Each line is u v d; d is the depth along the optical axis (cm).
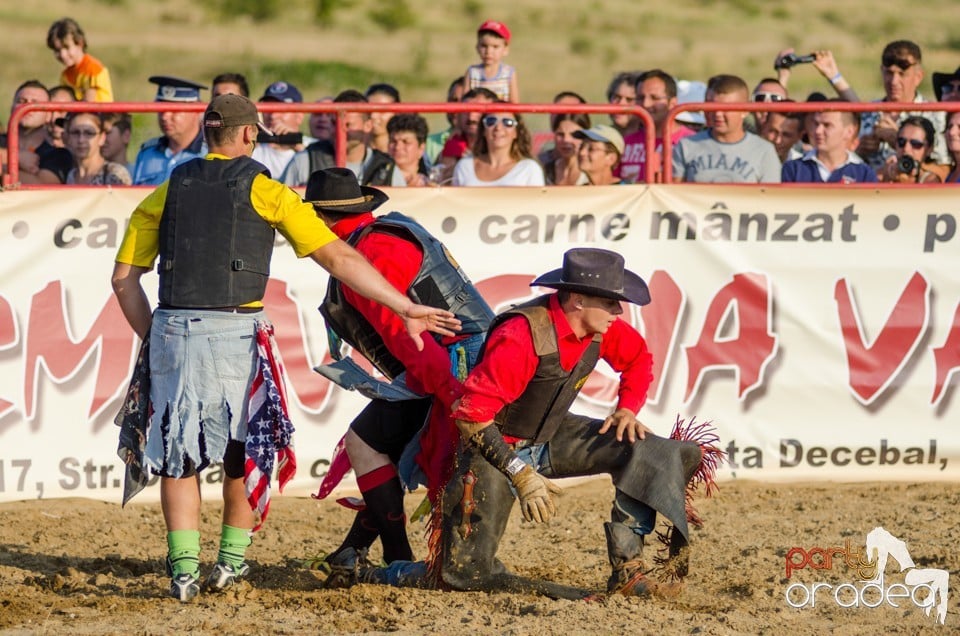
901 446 2681
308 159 2927
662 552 2191
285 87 3344
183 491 1866
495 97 3241
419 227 1973
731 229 2661
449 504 1873
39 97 3516
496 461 1778
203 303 1788
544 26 12500
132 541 2308
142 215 1836
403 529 2000
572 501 2606
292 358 2597
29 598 1869
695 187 2652
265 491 1805
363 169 2944
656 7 13225
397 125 3141
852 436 2678
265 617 1777
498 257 2623
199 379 1791
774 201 2661
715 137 3055
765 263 2664
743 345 2662
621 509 1875
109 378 2552
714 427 2664
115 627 1728
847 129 3061
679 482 1839
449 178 3316
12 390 2516
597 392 2639
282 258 2594
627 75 3712
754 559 2127
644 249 2648
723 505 2533
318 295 2603
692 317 2656
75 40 3794
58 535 2322
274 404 1806
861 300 2672
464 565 1869
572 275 1761
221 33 11456
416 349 1856
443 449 1903
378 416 1972
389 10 12275
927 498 2578
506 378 1766
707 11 13175
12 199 2503
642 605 1800
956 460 2684
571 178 3288
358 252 1833
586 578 2044
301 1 12231
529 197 2625
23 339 2517
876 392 2683
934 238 2677
